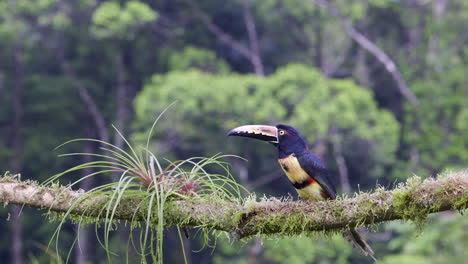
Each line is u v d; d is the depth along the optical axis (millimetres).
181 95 18672
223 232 3520
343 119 18641
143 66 25844
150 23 24906
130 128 24109
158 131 19281
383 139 20062
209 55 23672
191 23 27266
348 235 4051
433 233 12531
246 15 26359
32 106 24484
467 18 22656
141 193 3402
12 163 23453
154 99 19250
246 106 18531
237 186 3551
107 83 26094
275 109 18328
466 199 3111
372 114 19641
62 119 24797
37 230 20781
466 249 12422
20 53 24953
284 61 26641
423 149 19891
